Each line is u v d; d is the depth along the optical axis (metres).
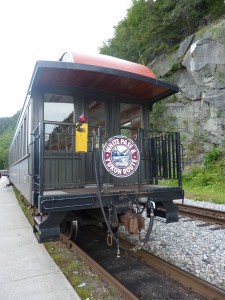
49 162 5.22
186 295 3.37
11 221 7.74
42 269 4.11
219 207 9.30
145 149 6.37
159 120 19.88
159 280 3.80
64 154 5.38
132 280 3.82
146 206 4.58
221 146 15.85
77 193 4.18
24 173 6.96
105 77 5.25
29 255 4.77
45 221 3.97
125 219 4.23
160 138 5.98
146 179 6.20
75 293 3.35
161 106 19.56
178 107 18.67
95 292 3.41
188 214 7.78
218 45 16.28
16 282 3.67
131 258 4.68
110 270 4.21
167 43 21.66
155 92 6.16
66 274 3.98
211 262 4.23
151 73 5.71
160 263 4.13
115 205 4.38
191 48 17.73
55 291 3.40
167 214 5.01
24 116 7.00
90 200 4.21
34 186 4.77
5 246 5.30
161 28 21.06
